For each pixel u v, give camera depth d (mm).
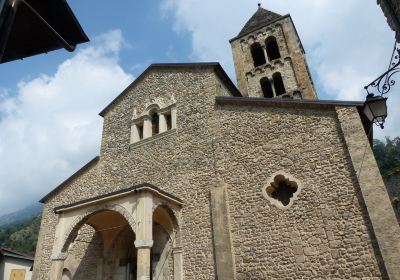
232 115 13469
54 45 2809
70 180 17031
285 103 12289
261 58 25797
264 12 27422
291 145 11492
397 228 8531
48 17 2598
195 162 13398
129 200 11242
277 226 10492
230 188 12016
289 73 22562
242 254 10680
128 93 17812
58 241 11766
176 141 14461
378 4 6941
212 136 13523
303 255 9703
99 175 16219
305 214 10188
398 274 8094
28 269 23250
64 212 12422
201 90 15055
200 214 12203
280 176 11227
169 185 13555
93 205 11898
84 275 13922
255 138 12406
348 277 8875
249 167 11992
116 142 16688
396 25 5973
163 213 12461
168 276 11844
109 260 13570
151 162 14742
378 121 6531
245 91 23531
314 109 11609
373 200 9156
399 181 22234
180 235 12164
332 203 9906
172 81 16344
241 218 11250
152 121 16406
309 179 10609
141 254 10023
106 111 18203
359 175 9656
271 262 10109
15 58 2867
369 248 8883
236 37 26500
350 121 10570
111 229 13734
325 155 10672
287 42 23828
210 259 11203
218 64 15227
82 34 2848
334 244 9391
